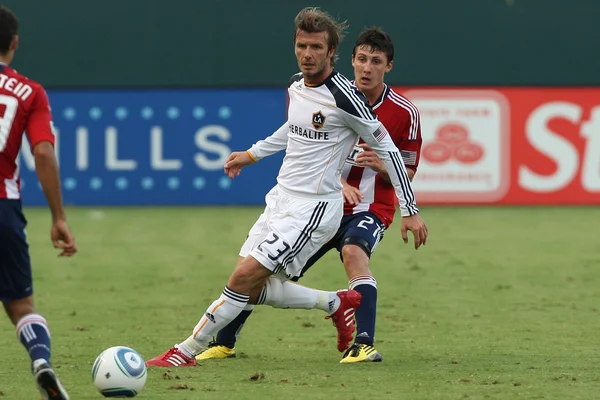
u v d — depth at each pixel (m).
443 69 69.31
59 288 39.12
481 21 69.25
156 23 69.88
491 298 36.78
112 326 30.98
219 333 25.78
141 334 29.56
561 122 69.38
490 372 23.59
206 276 42.28
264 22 69.88
